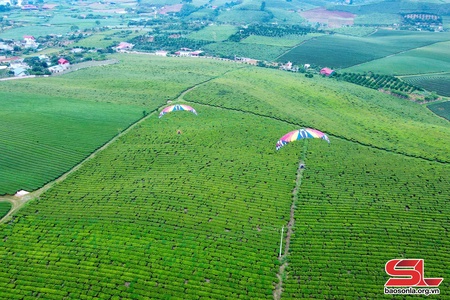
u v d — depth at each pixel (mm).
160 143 133625
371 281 76312
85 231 88812
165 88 190125
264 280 76500
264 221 93938
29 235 87688
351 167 119438
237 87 193000
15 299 72000
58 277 76375
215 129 144125
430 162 124688
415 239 87562
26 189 106750
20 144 129000
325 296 73188
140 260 80688
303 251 84250
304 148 131875
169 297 72438
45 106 162250
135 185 107812
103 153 126688
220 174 113750
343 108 173000
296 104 174750
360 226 92062
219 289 74750
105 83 198125
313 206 99688
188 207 98062
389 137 143375
